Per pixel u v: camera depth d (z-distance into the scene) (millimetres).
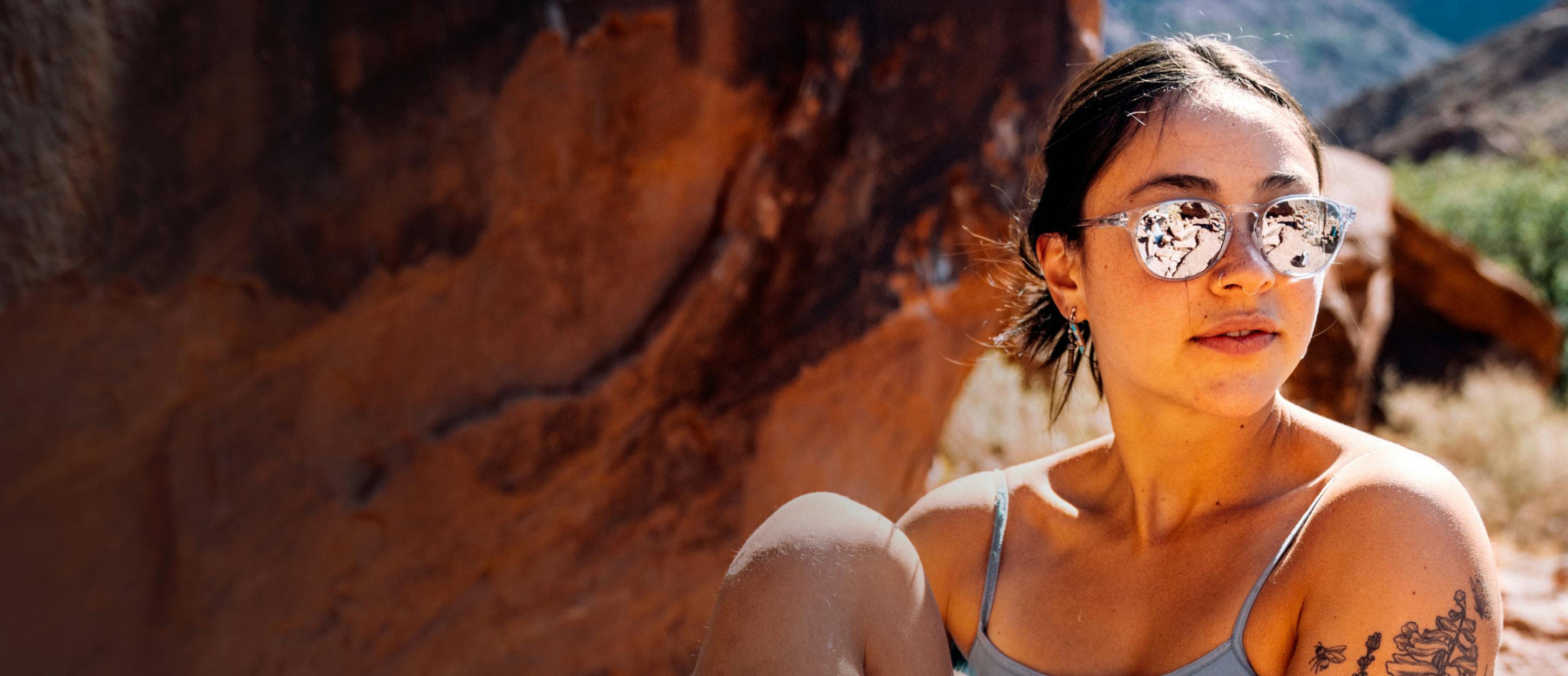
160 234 2074
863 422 3516
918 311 3428
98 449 2072
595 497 2969
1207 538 1293
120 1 1978
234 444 2299
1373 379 9633
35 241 1912
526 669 2938
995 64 3434
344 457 2492
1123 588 1352
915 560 1279
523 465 2797
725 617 1218
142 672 2211
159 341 2111
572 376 2877
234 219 2184
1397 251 10273
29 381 1951
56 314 1954
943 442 5703
